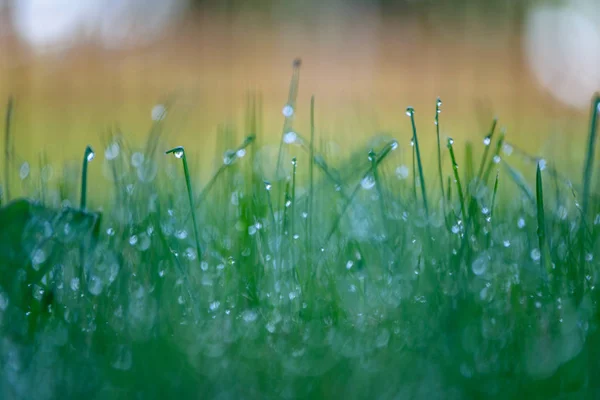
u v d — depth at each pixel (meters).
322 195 0.46
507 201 0.47
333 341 0.39
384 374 0.37
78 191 0.49
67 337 0.39
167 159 0.49
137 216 0.43
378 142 0.49
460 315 0.39
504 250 0.42
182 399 0.37
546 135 0.64
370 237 0.43
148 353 0.38
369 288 0.41
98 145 0.69
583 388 0.37
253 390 0.37
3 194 0.47
